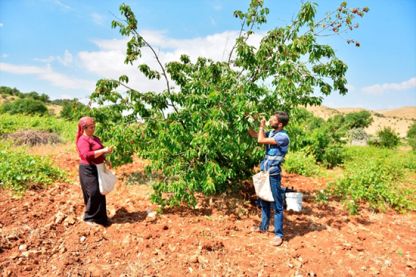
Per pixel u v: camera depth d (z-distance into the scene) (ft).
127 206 17.97
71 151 30.71
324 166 34.17
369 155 42.24
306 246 14.39
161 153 17.31
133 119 20.01
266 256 13.38
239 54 16.70
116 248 13.34
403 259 13.75
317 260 13.24
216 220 16.52
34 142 36.47
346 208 19.45
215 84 18.33
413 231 16.80
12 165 20.22
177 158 17.30
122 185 21.49
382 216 18.85
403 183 27.07
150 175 23.32
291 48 16.66
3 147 29.09
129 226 15.19
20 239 13.50
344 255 13.78
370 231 16.46
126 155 21.76
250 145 16.75
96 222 15.17
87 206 15.06
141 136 18.88
